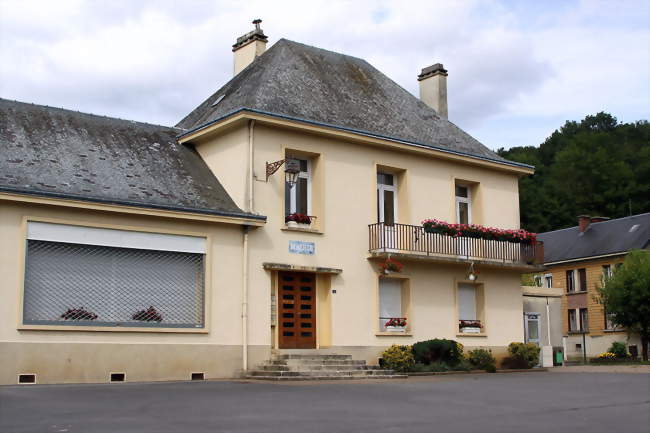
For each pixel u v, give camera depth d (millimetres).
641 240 42062
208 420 10469
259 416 10938
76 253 16922
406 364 20891
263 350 19250
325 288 20938
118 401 12406
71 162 18203
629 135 66375
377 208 22625
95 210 17000
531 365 24688
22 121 18969
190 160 20891
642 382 17266
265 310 19438
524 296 27359
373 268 21734
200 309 18531
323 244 20734
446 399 13602
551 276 47125
